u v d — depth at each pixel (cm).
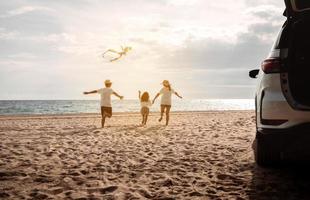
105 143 780
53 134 988
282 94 338
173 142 789
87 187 395
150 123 1480
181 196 356
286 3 345
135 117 2036
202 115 2269
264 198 343
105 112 1236
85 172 472
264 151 430
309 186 380
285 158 439
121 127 1241
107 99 1235
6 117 2012
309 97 332
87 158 580
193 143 762
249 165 492
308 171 441
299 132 325
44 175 450
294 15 348
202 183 405
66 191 380
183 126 1255
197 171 470
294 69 337
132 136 927
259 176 424
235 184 397
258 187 381
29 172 469
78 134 985
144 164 525
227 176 433
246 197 347
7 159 564
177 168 489
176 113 2634
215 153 613
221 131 1027
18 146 728
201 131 1044
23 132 1056
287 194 354
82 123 1498
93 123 1499
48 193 371
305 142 327
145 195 362
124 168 496
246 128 1119
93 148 700
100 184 408
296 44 341
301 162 461
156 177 439
